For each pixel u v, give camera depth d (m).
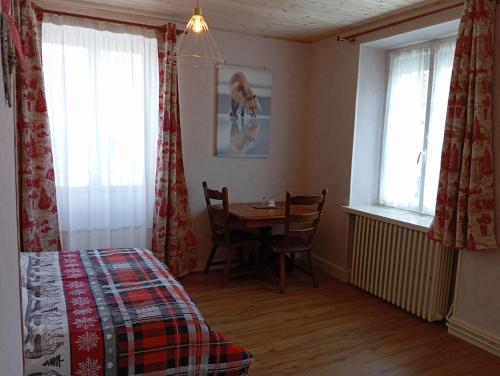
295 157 4.44
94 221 3.48
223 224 3.66
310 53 4.36
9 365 0.65
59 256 2.48
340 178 3.98
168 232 3.71
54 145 3.28
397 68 3.70
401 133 3.66
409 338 2.79
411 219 3.26
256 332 2.82
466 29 2.56
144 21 3.52
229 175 4.11
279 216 3.54
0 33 0.66
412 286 3.12
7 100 0.75
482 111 2.51
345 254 3.89
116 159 3.52
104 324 1.67
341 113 3.94
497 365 2.47
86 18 3.28
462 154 2.60
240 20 3.54
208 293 3.50
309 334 2.81
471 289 2.74
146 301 1.89
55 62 3.22
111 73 3.42
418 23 3.11
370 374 2.35
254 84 4.09
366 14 3.30
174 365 1.69
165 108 3.54
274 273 4.07
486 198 2.54
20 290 0.93
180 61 3.62
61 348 1.55
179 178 3.78
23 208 3.03
